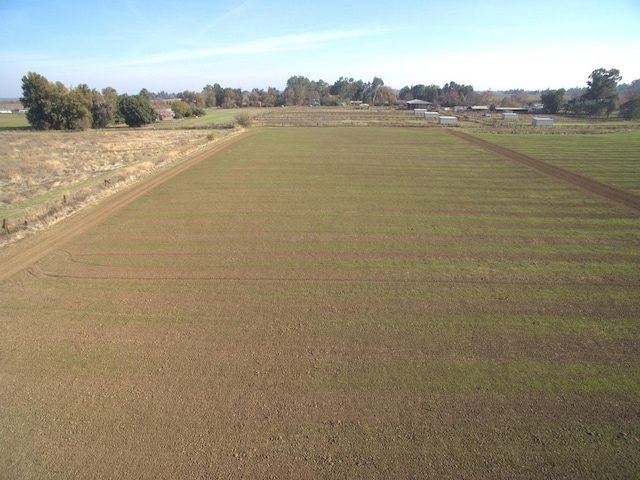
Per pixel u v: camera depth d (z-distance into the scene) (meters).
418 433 8.70
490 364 10.88
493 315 13.23
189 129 78.06
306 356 11.28
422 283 15.45
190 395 9.85
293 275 16.23
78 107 77.56
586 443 8.41
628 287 14.98
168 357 11.29
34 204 25.66
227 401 9.66
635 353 11.27
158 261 17.69
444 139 58.12
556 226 21.69
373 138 59.91
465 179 32.53
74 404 9.62
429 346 11.66
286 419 9.12
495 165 38.16
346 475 7.76
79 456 8.23
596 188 29.31
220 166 38.44
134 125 87.00
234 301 14.27
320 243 19.62
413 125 80.00
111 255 18.33
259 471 7.87
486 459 8.06
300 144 53.50
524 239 19.88
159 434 8.74
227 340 12.03
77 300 14.40
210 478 7.73
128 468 7.96
